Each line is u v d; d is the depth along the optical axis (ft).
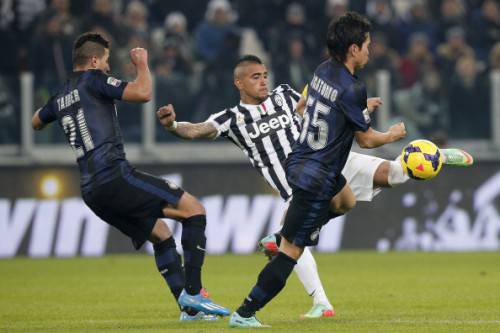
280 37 182.80
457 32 186.19
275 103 86.07
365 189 85.87
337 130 72.08
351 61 72.95
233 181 166.09
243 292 108.78
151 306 94.79
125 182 75.05
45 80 164.14
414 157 82.33
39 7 184.96
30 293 108.27
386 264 143.54
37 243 161.68
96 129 75.36
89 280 123.54
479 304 93.50
